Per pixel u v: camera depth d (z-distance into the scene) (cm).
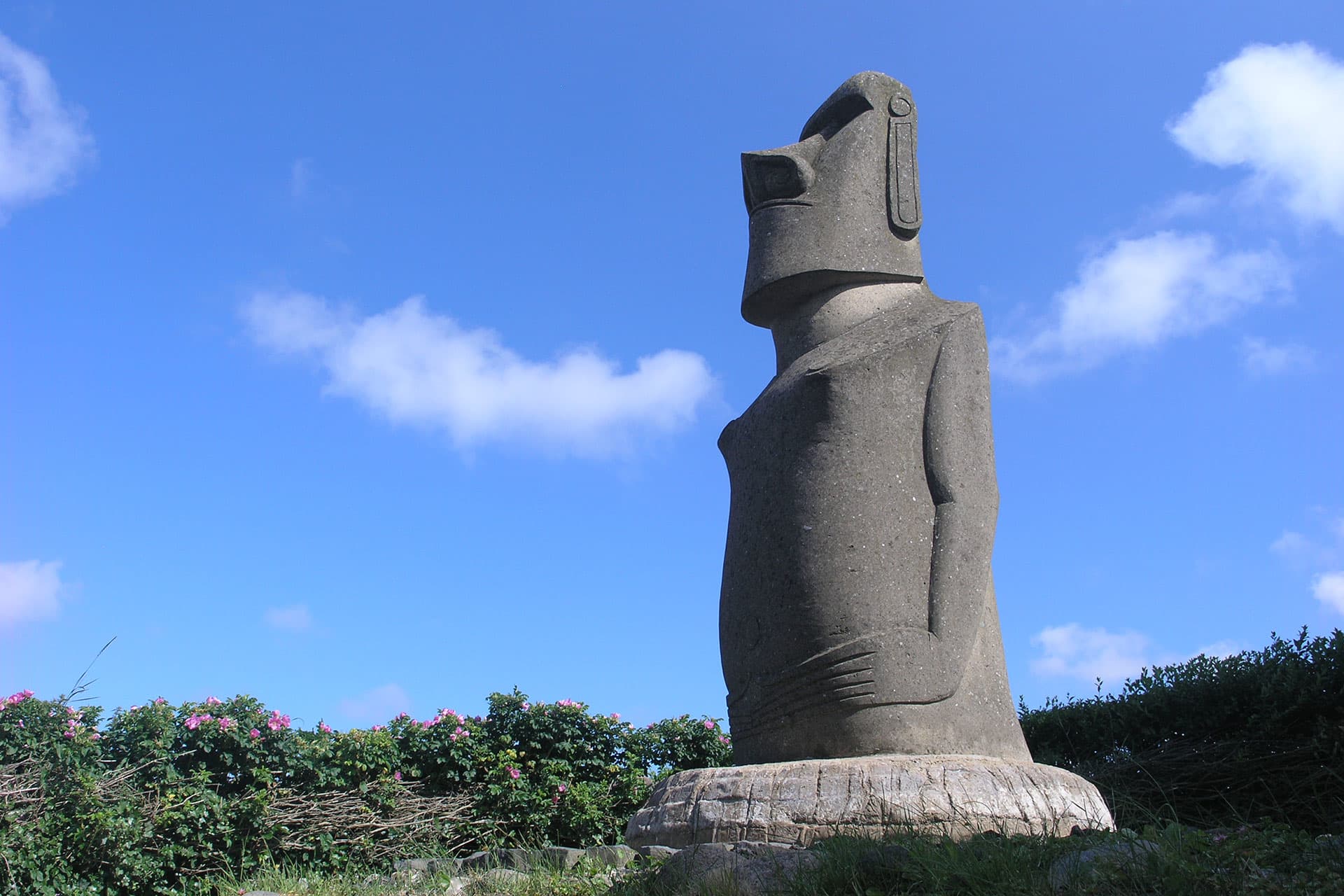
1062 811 464
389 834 923
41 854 760
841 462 521
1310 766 767
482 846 970
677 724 1097
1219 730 855
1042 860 386
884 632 499
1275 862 379
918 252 595
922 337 539
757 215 600
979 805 449
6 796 772
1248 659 880
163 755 877
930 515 521
